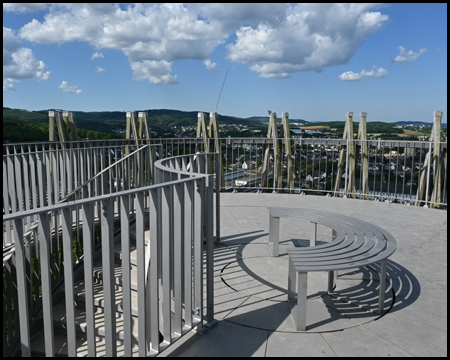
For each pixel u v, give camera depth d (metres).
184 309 2.96
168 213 2.46
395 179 8.00
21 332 1.79
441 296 3.54
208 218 2.83
